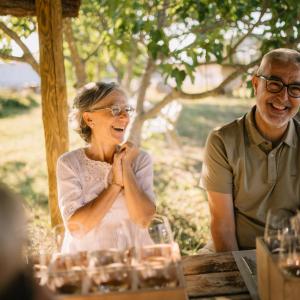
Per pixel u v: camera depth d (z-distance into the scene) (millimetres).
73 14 2980
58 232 1725
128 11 4199
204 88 10742
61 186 2324
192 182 6016
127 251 1560
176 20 4477
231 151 2338
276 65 2209
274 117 2221
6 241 927
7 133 9516
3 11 2824
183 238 4234
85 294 1311
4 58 3863
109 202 2221
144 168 2393
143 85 4816
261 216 2355
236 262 1904
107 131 2322
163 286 1361
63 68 2902
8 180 6281
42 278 1394
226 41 4879
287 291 1292
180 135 9266
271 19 3668
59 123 2902
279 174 2305
